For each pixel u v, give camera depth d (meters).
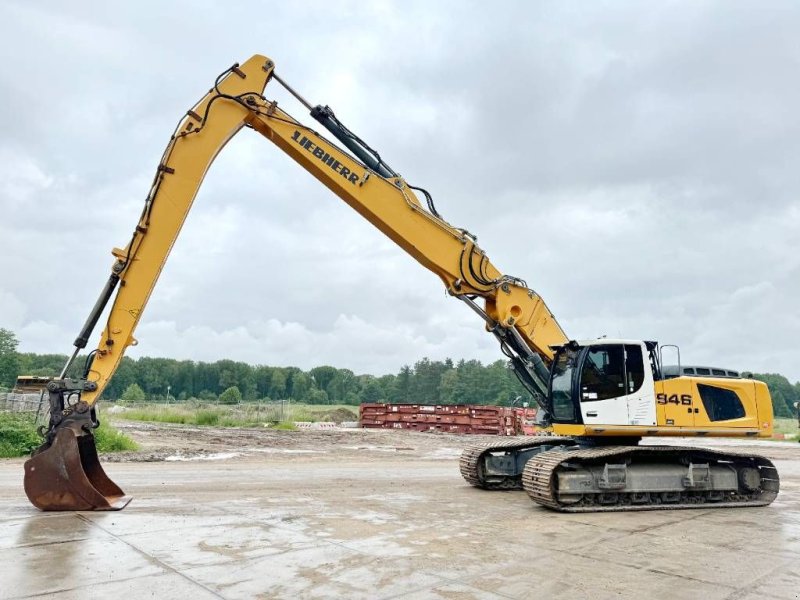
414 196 11.83
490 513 9.91
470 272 11.80
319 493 11.42
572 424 11.23
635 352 11.47
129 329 9.75
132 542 7.10
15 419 16.88
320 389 148.62
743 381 12.10
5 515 8.44
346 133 11.73
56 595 5.28
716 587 6.05
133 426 28.22
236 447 20.95
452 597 5.51
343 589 5.63
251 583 5.73
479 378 104.00
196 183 10.38
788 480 16.33
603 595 5.70
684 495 11.32
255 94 11.02
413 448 23.95
